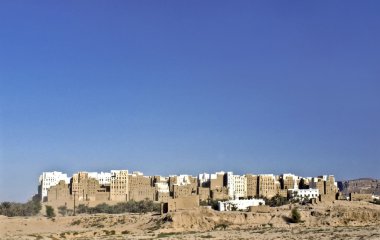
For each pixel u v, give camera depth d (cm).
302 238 19088
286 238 19275
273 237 19775
